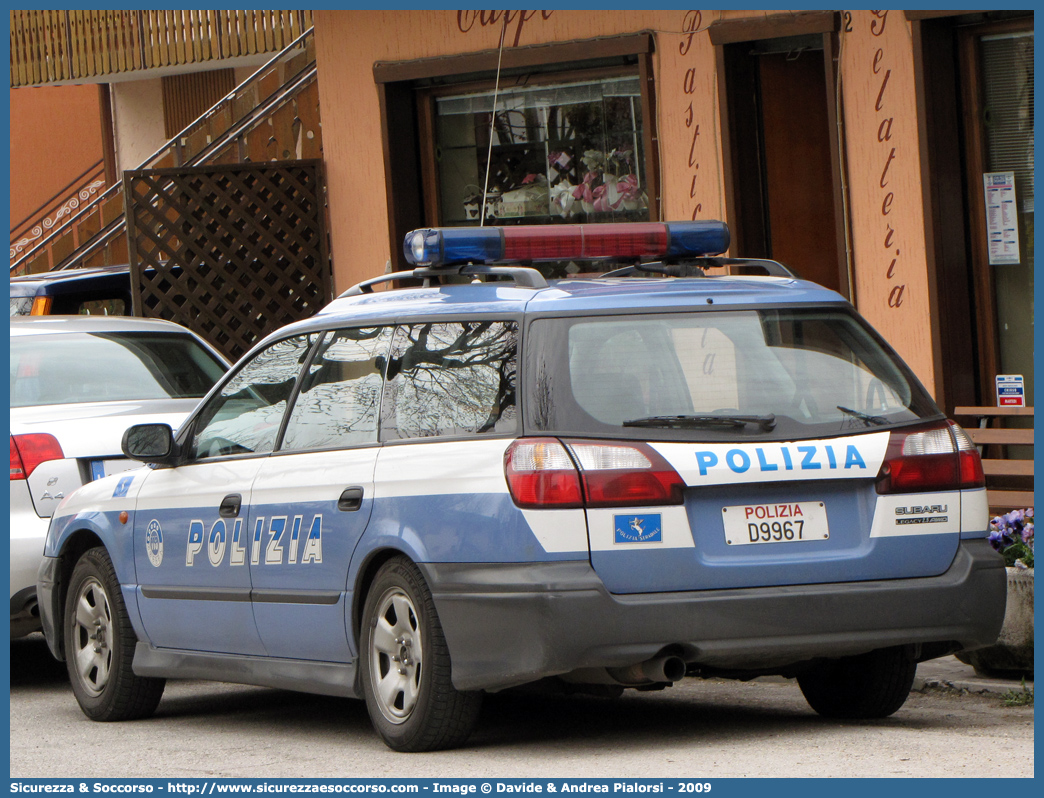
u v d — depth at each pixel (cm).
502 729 1435
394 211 2750
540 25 2508
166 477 1596
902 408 1312
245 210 2836
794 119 2327
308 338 1487
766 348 1296
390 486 1319
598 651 1198
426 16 2659
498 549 1223
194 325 2825
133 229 2777
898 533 1277
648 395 1253
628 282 1352
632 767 1224
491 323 1309
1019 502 1877
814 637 1243
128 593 1627
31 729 1622
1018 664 1560
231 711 1681
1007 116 2078
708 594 1223
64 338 2050
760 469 1241
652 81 2378
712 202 2327
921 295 2106
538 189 2619
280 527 1430
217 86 4706
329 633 1380
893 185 2127
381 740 1421
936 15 2059
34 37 4516
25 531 1827
